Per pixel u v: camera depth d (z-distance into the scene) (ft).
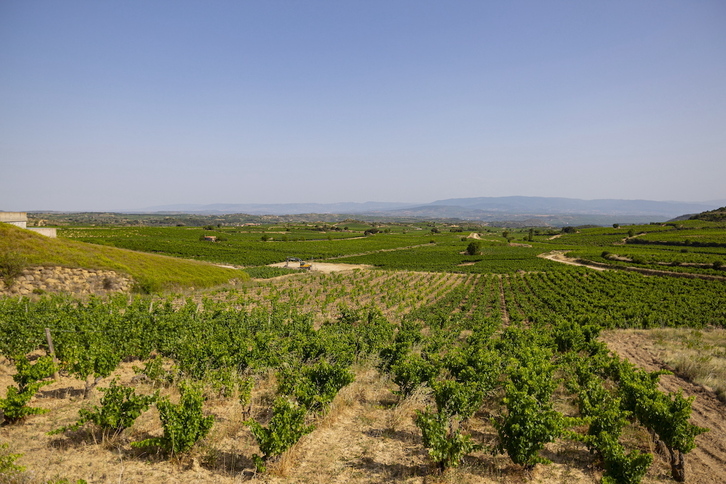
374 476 27.68
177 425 26.89
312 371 39.40
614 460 26.89
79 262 118.52
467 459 31.27
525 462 28.73
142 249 312.71
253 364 44.73
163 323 59.72
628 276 204.03
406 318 103.35
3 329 47.80
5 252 108.37
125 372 48.91
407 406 40.24
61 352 45.91
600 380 45.01
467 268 272.31
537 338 67.46
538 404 31.94
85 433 30.94
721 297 144.77
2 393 38.63
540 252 370.73
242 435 33.04
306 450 31.24
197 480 25.70
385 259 328.08
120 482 24.36
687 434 29.01
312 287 175.22
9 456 22.68
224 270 186.91
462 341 78.74
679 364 58.85
